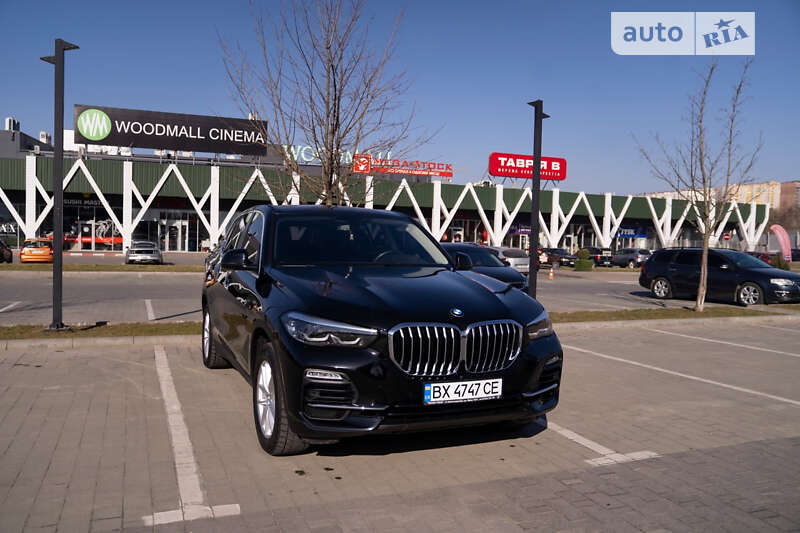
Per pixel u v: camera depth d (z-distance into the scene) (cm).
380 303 364
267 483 352
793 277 1455
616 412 526
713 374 696
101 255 3753
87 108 3794
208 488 343
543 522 310
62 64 775
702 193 1327
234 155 4350
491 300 393
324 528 298
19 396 519
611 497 343
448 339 355
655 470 388
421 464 388
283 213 509
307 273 425
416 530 299
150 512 311
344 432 341
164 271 2223
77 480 350
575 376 668
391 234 512
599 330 1017
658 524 310
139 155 4197
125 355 696
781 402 575
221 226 4131
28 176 3706
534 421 492
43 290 1491
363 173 1023
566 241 5312
